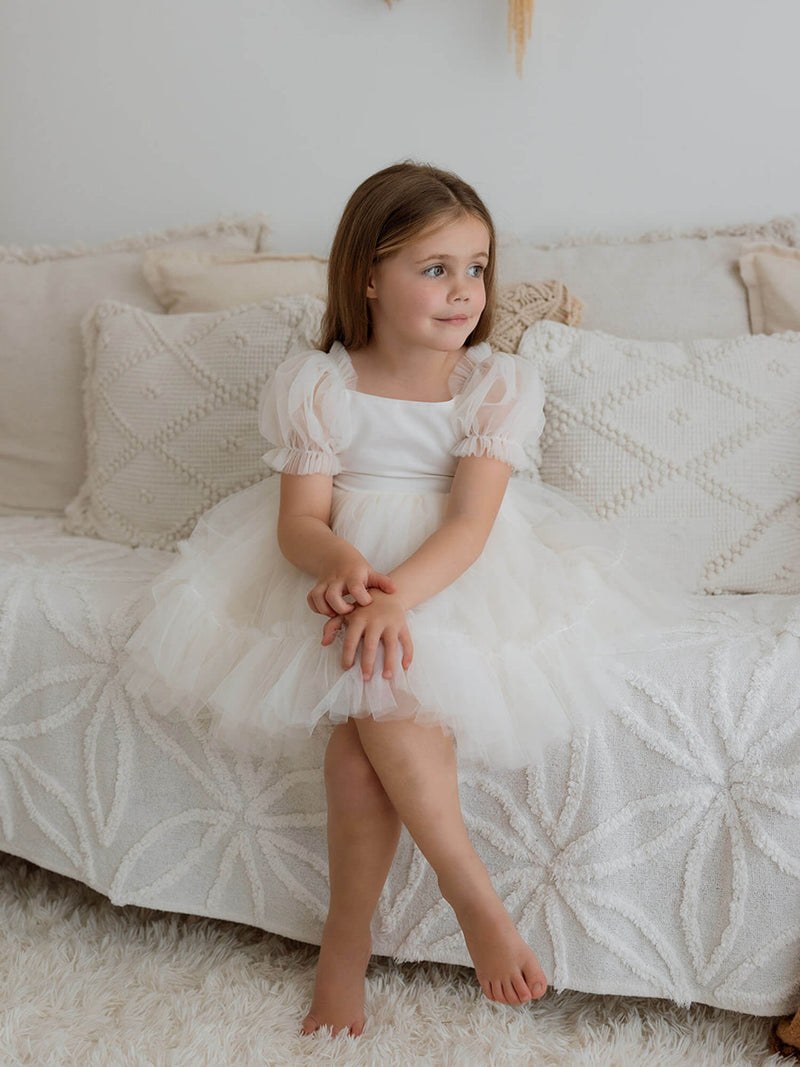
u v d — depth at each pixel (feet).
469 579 4.22
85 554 5.31
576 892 3.93
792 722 3.75
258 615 4.23
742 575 5.04
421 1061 3.76
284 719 3.77
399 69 6.66
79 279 6.59
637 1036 3.95
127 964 4.33
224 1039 3.82
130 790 4.36
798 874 3.75
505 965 3.56
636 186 6.50
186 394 5.68
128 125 7.16
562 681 3.92
